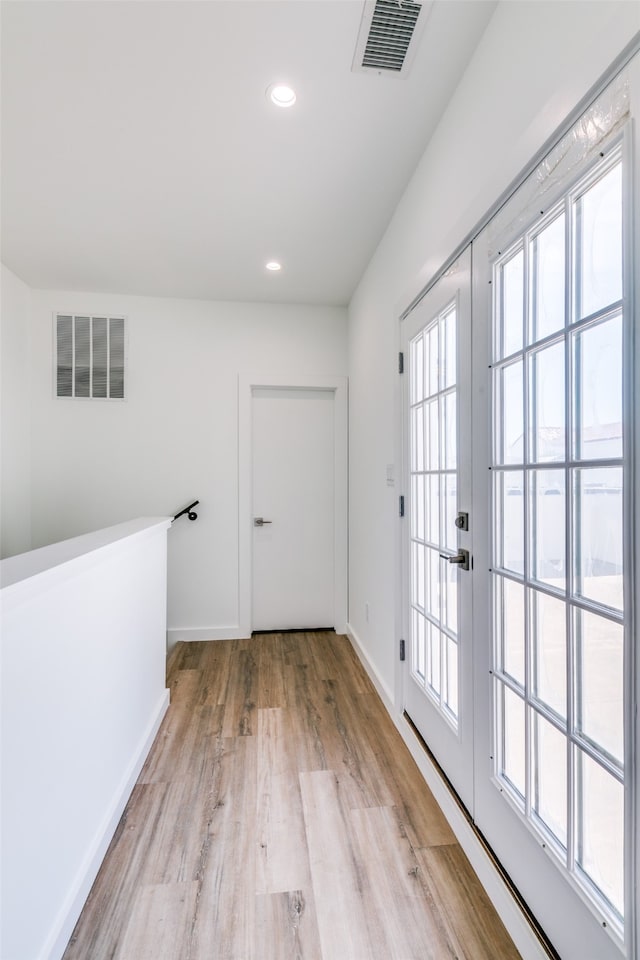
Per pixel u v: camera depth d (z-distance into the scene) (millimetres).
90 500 3207
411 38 1314
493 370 1287
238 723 2162
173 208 2199
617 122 799
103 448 3219
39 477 3148
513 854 1168
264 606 3469
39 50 1363
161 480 3277
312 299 3314
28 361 3102
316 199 2127
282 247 2564
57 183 2008
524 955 1070
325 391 3504
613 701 857
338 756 1892
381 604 2445
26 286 3066
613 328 854
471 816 1407
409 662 2014
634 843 772
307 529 3504
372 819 1533
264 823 1515
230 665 2865
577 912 928
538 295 1095
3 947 864
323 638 3357
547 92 1003
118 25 1282
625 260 785
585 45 879
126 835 1463
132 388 3250
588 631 926
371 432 2686
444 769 1622
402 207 2092
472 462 1413
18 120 1637
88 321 3193
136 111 1597
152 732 1984
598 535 900
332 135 1717
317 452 3506
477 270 1370
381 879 1301
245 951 1107
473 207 1346
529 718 1127
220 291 3180
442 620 1667
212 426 3326
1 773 865
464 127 1435
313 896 1250
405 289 2021
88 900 1234
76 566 1131
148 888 1272
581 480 946
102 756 1402
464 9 1229
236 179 1981
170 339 3283
